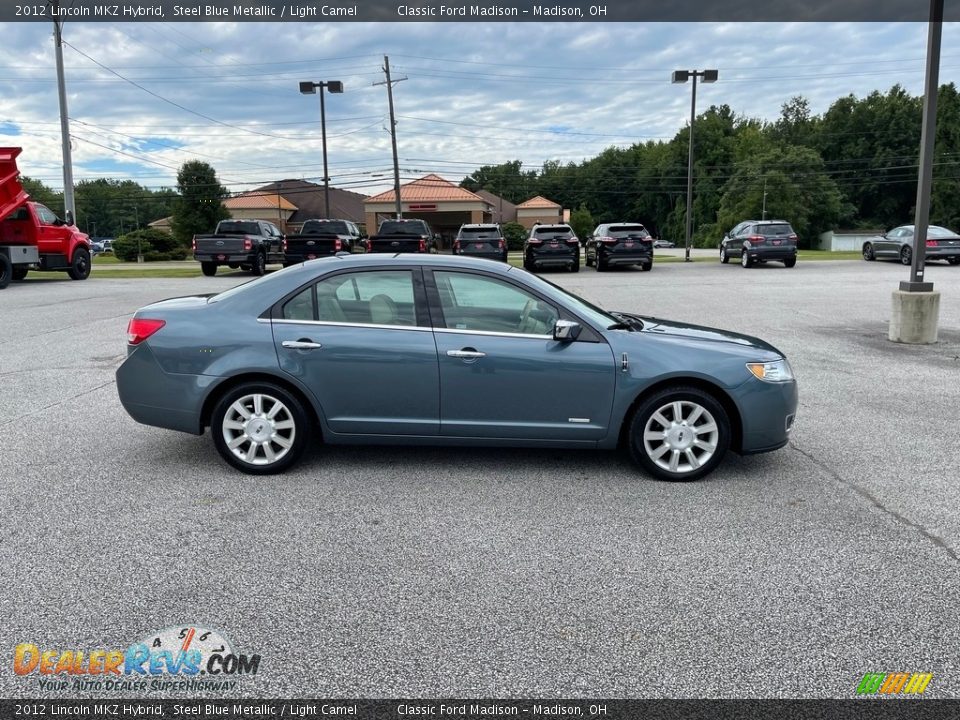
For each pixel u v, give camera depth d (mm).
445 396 4852
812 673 2809
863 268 26016
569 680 2764
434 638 3027
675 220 103438
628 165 114125
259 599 3324
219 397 4996
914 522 4250
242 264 25922
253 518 4250
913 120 88125
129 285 20766
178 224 72938
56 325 11961
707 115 102750
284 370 4836
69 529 4066
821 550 3863
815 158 84250
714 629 3104
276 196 75500
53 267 22016
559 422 4887
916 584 3496
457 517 4289
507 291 4930
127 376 4988
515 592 3406
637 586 3467
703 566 3676
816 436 6027
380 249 23938
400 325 4883
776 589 3441
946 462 5359
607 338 4871
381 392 4859
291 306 4949
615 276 23938
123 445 5660
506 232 66625
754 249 26891
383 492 4684
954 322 12547
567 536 4031
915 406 7004
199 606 3258
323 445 5648
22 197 20031
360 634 3055
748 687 2729
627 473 5082
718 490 4766
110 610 3219
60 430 6066
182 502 4484
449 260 5008
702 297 16766
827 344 10422
